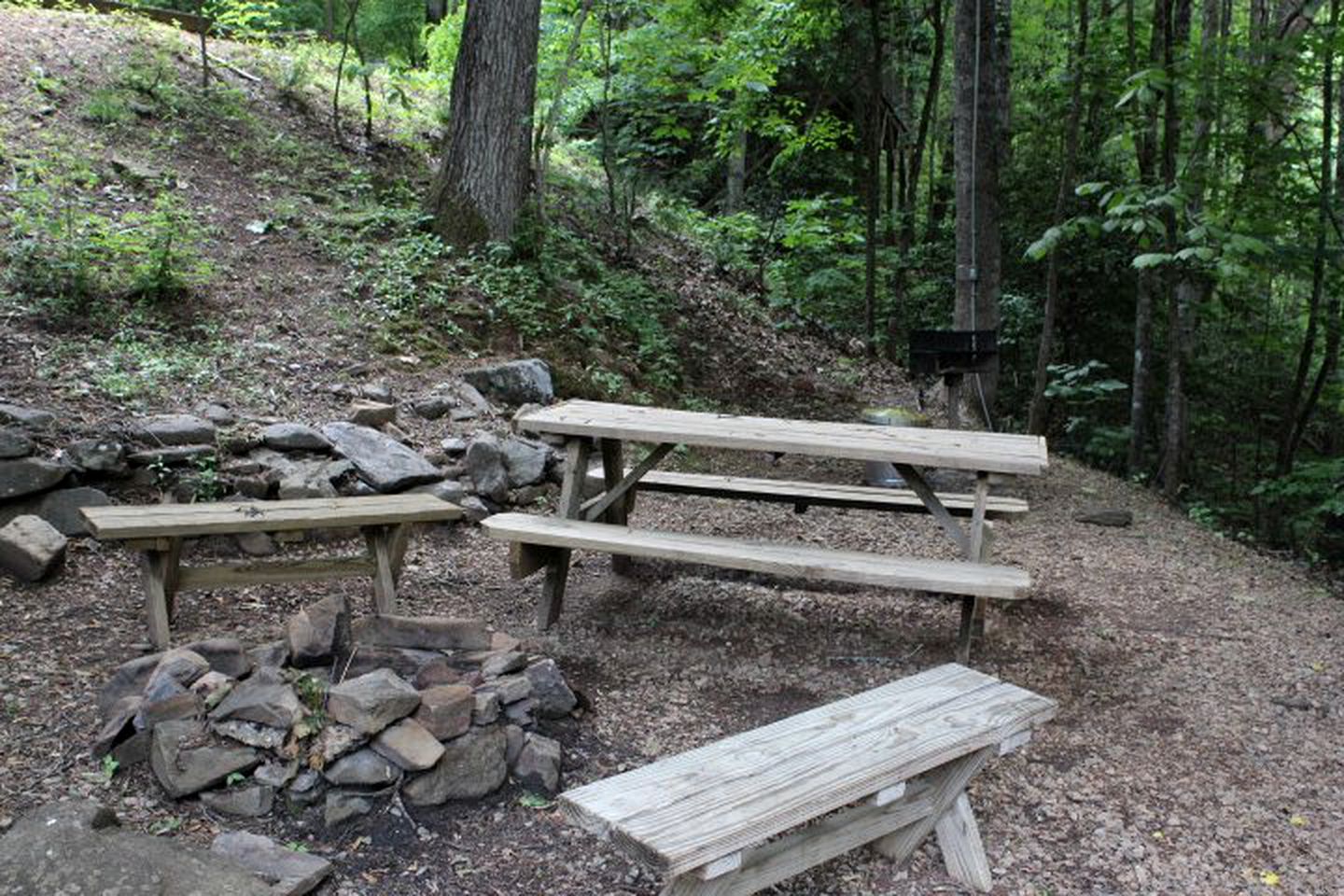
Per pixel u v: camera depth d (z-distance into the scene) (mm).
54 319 6180
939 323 12258
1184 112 8477
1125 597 5324
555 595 4586
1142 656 4504
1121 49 9062
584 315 8602
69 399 5430
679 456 7449
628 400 7859
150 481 5078
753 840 2234
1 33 9359
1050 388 8984
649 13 10445
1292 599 5551
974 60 8586
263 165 9016
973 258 8695
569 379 7707
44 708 3365
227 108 9562
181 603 4398
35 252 6434
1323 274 9500
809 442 4168
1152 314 9461
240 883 2504
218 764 2986
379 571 4293
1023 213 11656
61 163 7617
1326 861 3018
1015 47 13797
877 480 7133
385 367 6879
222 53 10938
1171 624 4957
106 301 6527
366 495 5449
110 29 10297
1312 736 3811
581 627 4582
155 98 9273
